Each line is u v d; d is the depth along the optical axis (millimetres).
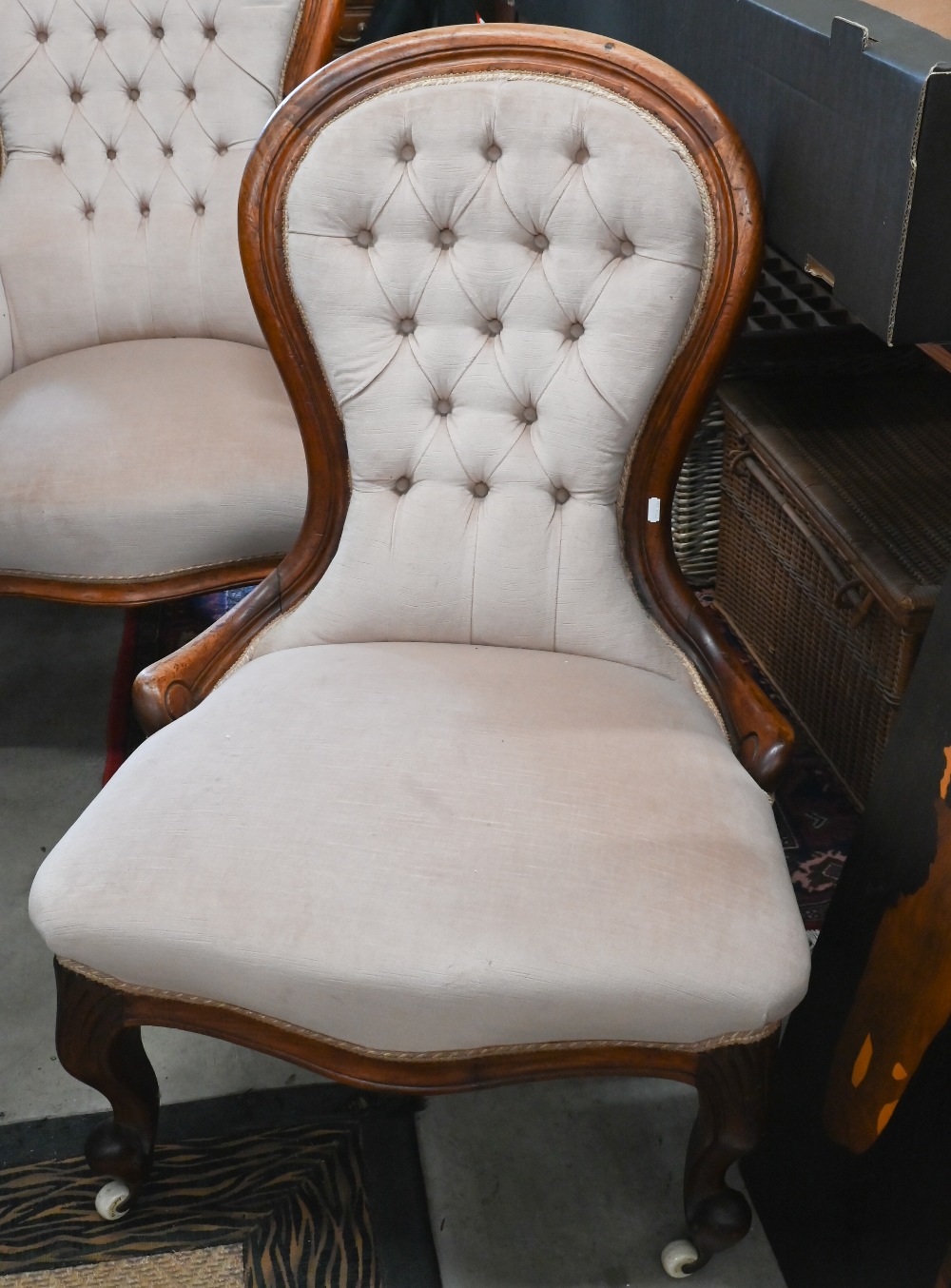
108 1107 1414
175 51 1859
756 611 1997
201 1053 1476
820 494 1626
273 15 1820
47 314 1938
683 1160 1356
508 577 1300
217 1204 1304
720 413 2006
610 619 1307
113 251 1927
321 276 1244
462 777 1105
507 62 1184
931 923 995
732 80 1388
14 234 1908
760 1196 1291
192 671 1314
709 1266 1258
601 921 995
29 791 1845
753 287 1185
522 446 1289
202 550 1659
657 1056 1069
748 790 1158
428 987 980
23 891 1683
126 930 1027
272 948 1001
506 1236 1283
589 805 1081
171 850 1059
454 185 1209
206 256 1916
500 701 1207
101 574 1669
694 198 1160
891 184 1072
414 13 2527
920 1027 993
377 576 1325
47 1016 1522
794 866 1694
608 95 1165
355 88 1209
